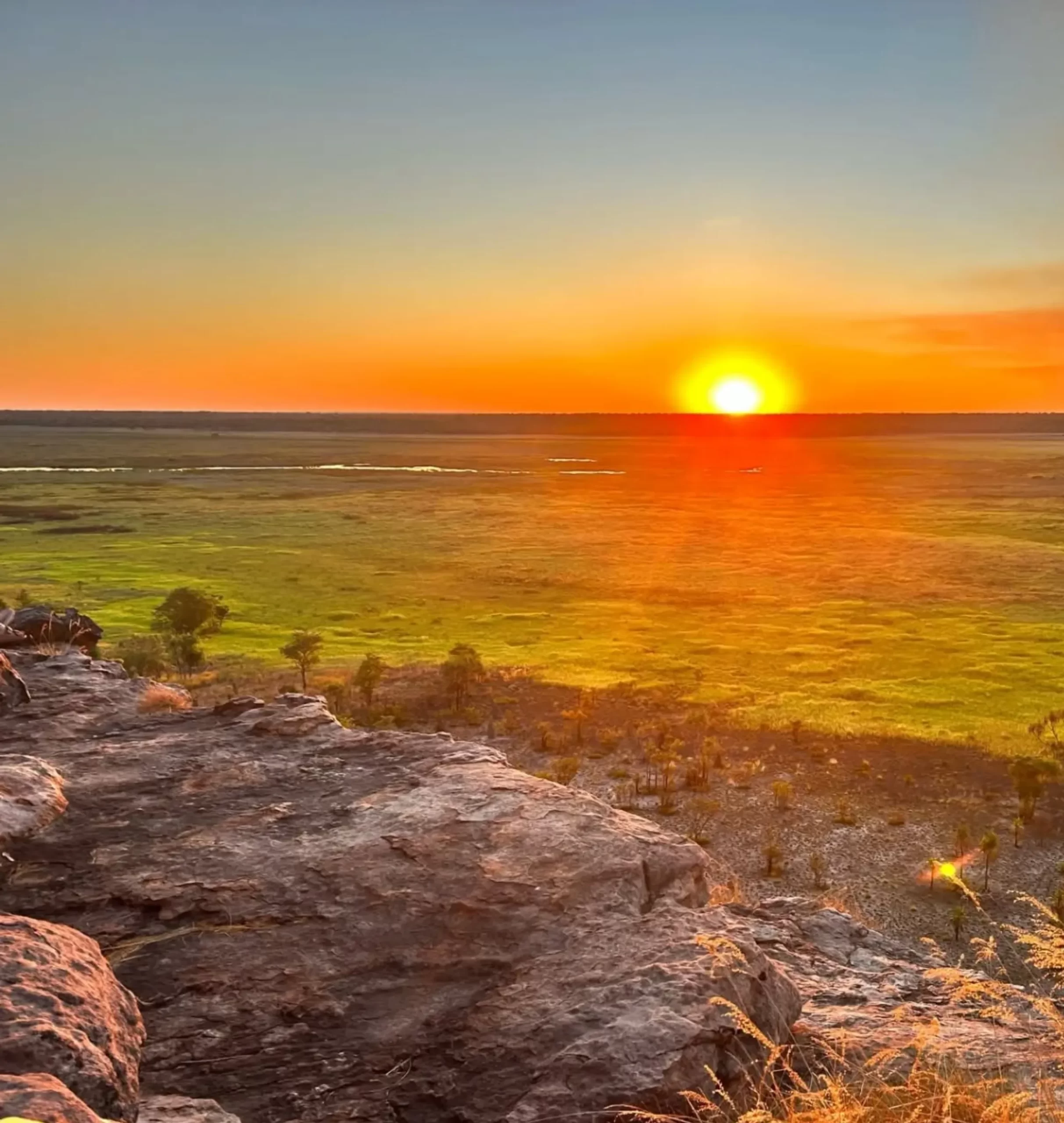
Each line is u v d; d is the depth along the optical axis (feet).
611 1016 20.80
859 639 329.72
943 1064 19.58
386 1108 19.38
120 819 32.42
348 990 23.36
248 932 25.63
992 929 128.06
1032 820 168.66
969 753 204.54
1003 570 467.11
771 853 150.61
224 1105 19.52
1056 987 19.08
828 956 35.94
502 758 38.11
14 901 26.96
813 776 192.24
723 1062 19.93
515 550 535.19
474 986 23.38
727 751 207.82
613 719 232.94
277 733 41.63
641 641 328.29
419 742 40.09
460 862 28.66
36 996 16.51
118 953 24.77
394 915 26.21
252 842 30.40
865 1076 18.80
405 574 460.55
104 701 47.44
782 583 441.27
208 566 467.11
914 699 252.21
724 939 21.79
